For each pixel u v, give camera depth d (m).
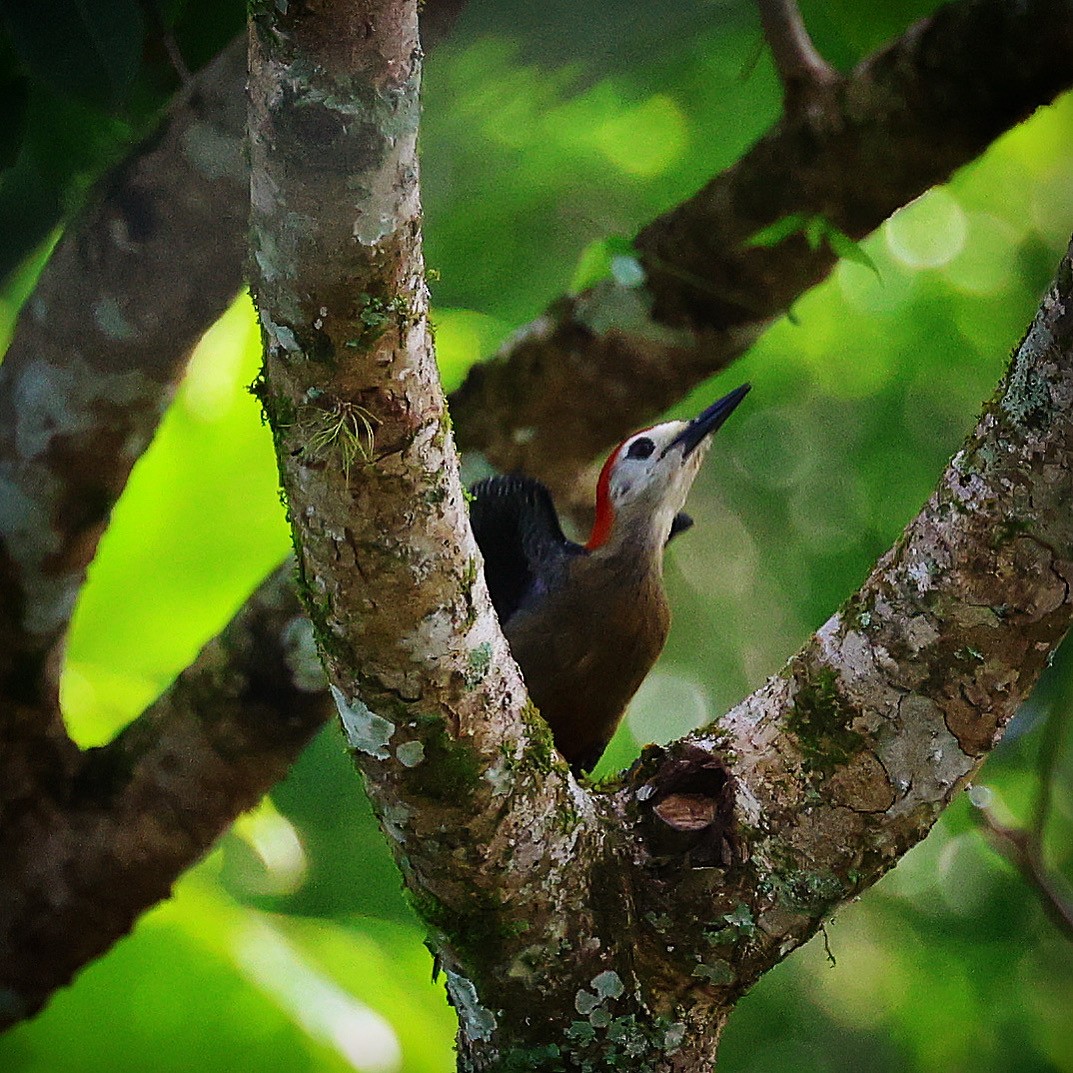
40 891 8.95
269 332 5.28
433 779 6.04
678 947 6.62
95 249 7.88
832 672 6.56
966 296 14.10
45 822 8.95
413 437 5.43
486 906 6.36
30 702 8.81
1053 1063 13.39
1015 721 10.20
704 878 6.60
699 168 13.09
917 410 14.17
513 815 6.23
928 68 8.65
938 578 6.26
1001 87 8.57
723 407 9.27
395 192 5.00
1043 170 14.51
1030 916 13.62
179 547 11.49
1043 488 6.02
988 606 6.18
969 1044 13.62
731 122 12.84
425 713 5.93
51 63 7.52
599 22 10.57
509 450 9.62
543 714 8.82
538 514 9.09
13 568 8.48
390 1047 9.87
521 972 6.49
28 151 8.72
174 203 7.75
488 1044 6.69
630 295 9.30
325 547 5.61
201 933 9.94
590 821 6.57
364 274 5.10
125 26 7.52
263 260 5.14
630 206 13.29
